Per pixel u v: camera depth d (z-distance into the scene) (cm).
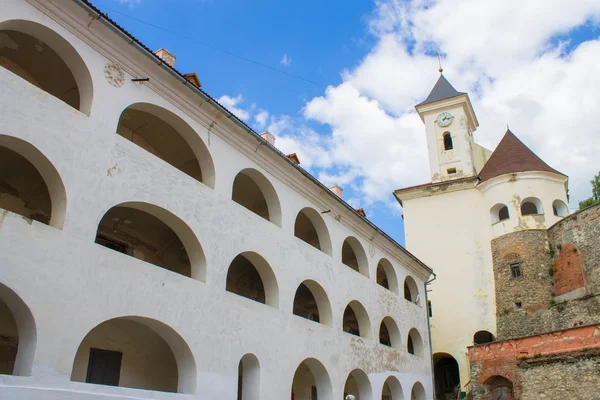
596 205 2653
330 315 1927
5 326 1270
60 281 1048
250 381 1512
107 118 1261
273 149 1742
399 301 2511
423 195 3512
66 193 1111
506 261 3014
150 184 1317
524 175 3125
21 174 1416
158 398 1176
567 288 2727
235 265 2031
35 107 1102
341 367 1898
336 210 2123
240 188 1970
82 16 1245
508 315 2891
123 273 1186
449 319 3103
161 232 1725
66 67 1403
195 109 1523
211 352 1358
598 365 1973
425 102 3897
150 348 1554
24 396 903
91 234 1138
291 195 1894
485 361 2370
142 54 1361
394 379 2252
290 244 1802
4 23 1110
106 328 1439
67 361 1020
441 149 3725
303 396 2177
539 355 2175
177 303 1301
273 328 1609
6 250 973
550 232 2955
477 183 3344
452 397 2936
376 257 2405
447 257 3262
